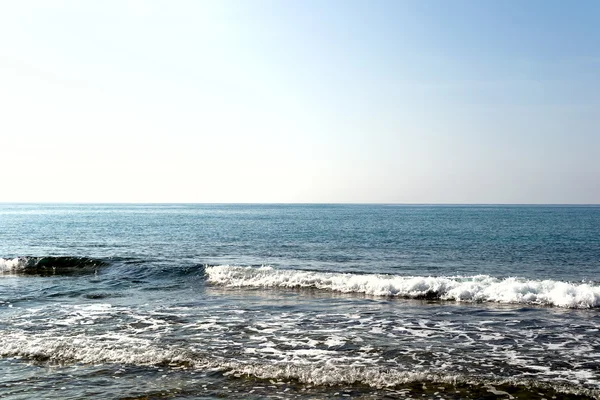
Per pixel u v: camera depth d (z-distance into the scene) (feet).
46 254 106.32
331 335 39.55
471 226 238.27
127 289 62.90
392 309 50.57
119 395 25.77
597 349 35.58
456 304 53.36
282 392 26.43
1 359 32.12
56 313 47.55
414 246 129.49
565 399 25.63
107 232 185.68
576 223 270.46
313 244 135.23
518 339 38.50
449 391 26.68
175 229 209.56
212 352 34.19
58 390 26.53
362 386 27.40
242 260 96.58
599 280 74.13
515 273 81.30
